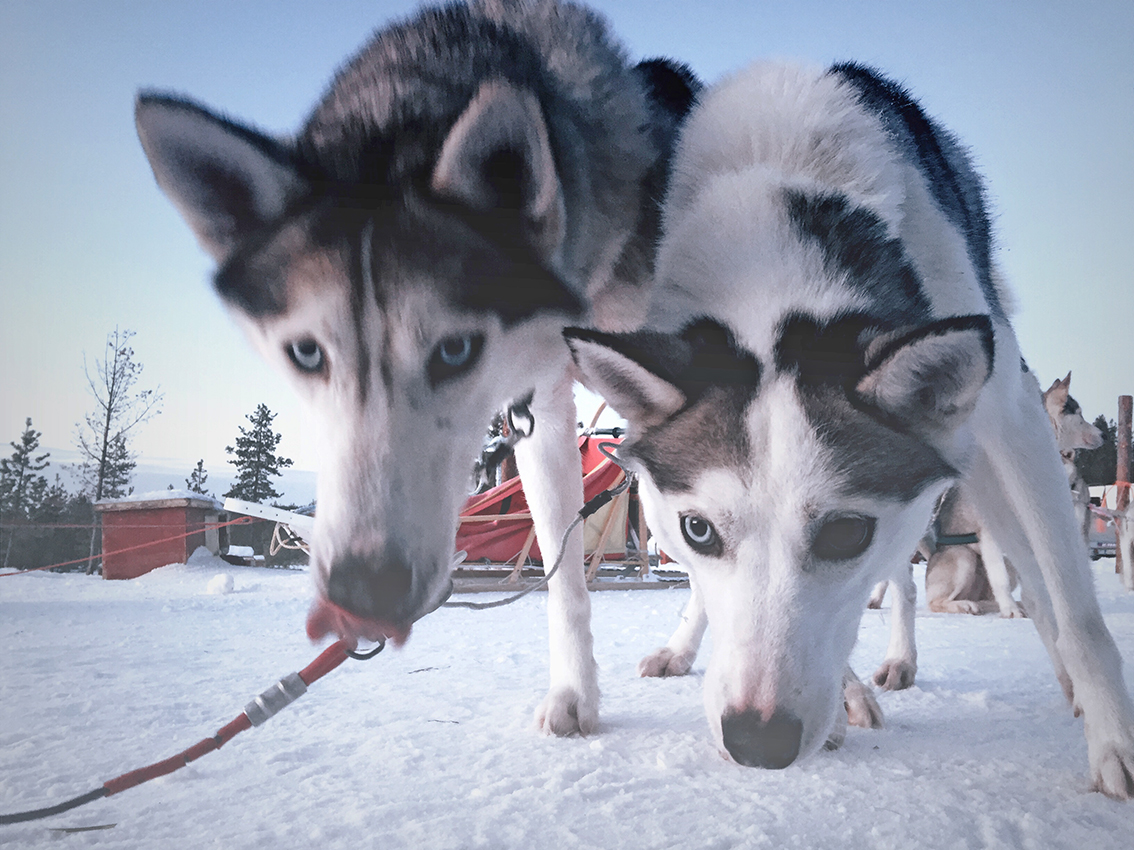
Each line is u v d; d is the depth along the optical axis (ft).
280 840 1.14
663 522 1.63
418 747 1.65
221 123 1.34
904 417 1.33
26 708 2.06
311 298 1.32
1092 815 1.23
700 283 1.55
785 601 1.29
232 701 2.15
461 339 1.38
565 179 1.60
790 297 1.46
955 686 2.32
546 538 1.86
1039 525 1.50
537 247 1.48
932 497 1.52
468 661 2.83
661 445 1.42
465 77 1.57
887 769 1.47
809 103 1.71
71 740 1.74
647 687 2.31
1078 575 1.46
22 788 1.40
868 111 1.71
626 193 1.83
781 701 1.25
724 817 1.22
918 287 1.50
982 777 1.42
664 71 2.12
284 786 1.40
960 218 1.74
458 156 1.37
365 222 1.34
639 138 1.87
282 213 1.36
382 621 1.24
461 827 1.18
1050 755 1.56
